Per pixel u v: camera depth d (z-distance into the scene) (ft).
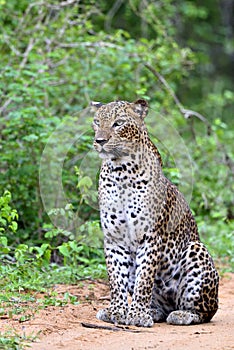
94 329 31.22
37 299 36.04
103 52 60.39
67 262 45.24
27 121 49.37
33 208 49.55
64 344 28.48
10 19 61.67
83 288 40.11
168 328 32.24
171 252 33.94
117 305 33.27
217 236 55.26
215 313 35.27
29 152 50.39
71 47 61.26
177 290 34.12
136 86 60.23
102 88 59.41
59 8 59.93
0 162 50.60
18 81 52.90
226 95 86.79
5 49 60.08
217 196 61.31
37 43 60.03
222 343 28.89
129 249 33.63
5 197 38.96
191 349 27.89
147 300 33.04
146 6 70.64
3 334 29.19
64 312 34.01
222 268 48.44
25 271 39.45
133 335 30.32
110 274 33.50
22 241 47.83
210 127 61.41
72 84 59.52
